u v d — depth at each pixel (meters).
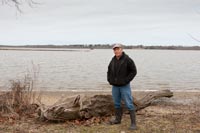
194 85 27.31
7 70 39.59
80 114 9.42
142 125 9.12
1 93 11.62
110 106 10.04
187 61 84.56
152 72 41.56
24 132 8.34
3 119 9.55
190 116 10.56
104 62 70.31
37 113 10.05
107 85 25.64
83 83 27.02
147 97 13.30
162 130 8.62
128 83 8.59
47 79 29.25
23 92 11.06
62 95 17.89
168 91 14.62
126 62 8.51
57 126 8.95
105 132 8.34
